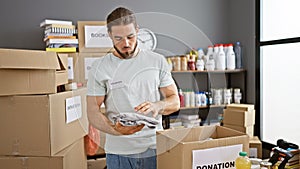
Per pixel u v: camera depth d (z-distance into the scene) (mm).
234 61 3096
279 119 2811
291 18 2648
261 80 2979
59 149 1932
